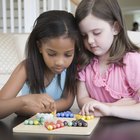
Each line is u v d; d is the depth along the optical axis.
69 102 1.88
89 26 1.66
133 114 1.49
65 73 1.88
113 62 1.82
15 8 6.18
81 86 1.90
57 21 1.61
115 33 1.77
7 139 1.21
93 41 1.68
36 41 1.71
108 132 1.27
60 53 1.57
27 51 1.79
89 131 1.25
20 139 1.21
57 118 1.48
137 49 1.87
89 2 1.68
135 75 1.79
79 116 1.50
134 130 1.29
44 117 1.43
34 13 5.04
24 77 1.80
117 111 1.51
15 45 3.58
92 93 1.92
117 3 1.76
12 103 1.56
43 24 1.63
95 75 1.87
